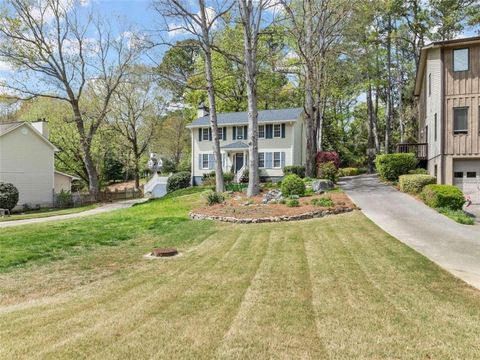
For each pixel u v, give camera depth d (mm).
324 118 37750
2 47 23859
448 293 5172
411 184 16547
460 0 27344
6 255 7785
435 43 16938
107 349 3488
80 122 27984
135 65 27516
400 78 33844
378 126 40531
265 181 27922
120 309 4648
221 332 3869
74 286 5859
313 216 12516
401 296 5023
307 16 21031
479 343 3613
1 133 23688
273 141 28359
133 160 38406
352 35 22484
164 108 37781
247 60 17500
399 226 10547
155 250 8094
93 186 29328
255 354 3389
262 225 11539
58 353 3404
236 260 7281
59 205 27484
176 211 15523
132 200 31281
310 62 20969
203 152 30562
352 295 5066
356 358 3312
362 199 15789
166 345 3572
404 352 3424
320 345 3561
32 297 5355
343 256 7359
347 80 30688
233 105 37562
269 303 4777
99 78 28500
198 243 9172
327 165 22094
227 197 17219
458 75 16875
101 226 11977
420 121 25203
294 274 6172
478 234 9516
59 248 8664
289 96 38031
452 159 16906
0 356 3346
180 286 5629
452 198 12930
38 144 26516
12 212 24109
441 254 7504
